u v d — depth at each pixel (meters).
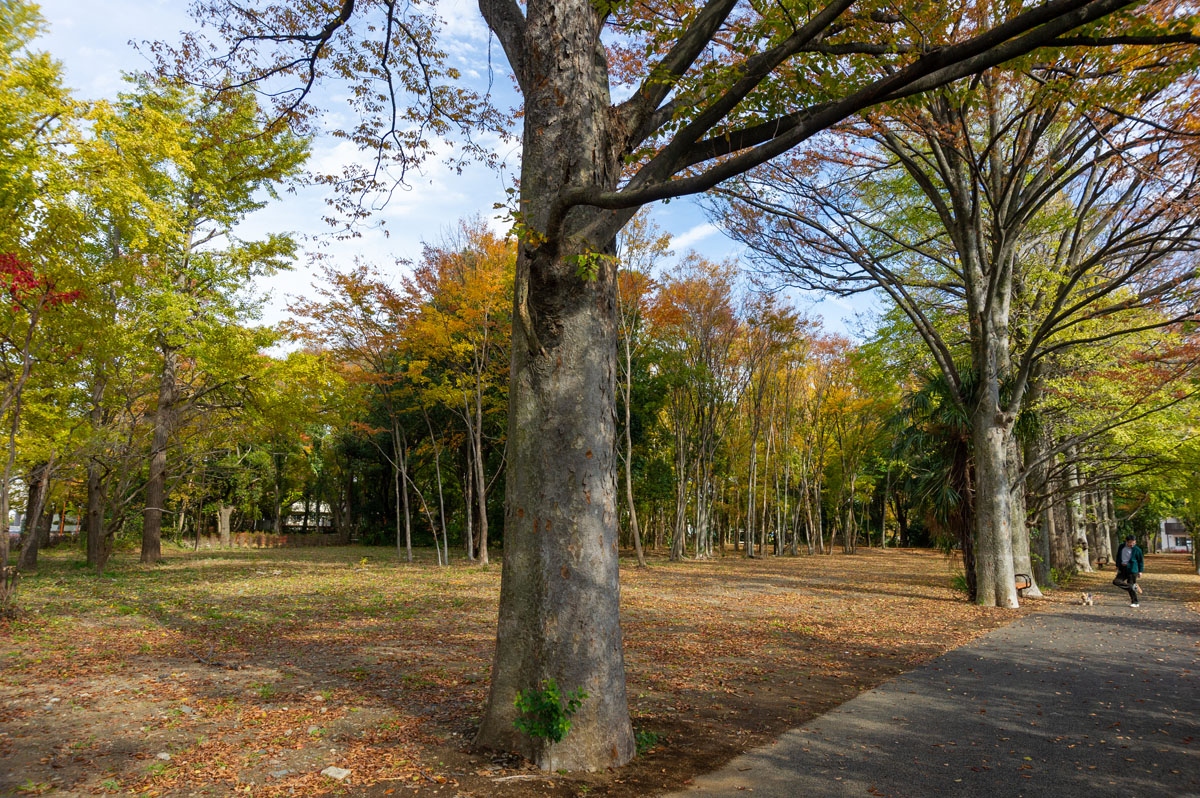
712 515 37.75
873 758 4.86
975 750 5.06
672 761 4.74
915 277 19.56
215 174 17.73
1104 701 6.55
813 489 43.12
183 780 4.29
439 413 26.94
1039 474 19.97
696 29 5.29
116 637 9.24
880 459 38.69
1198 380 16.17
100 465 19.06
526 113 5.27
